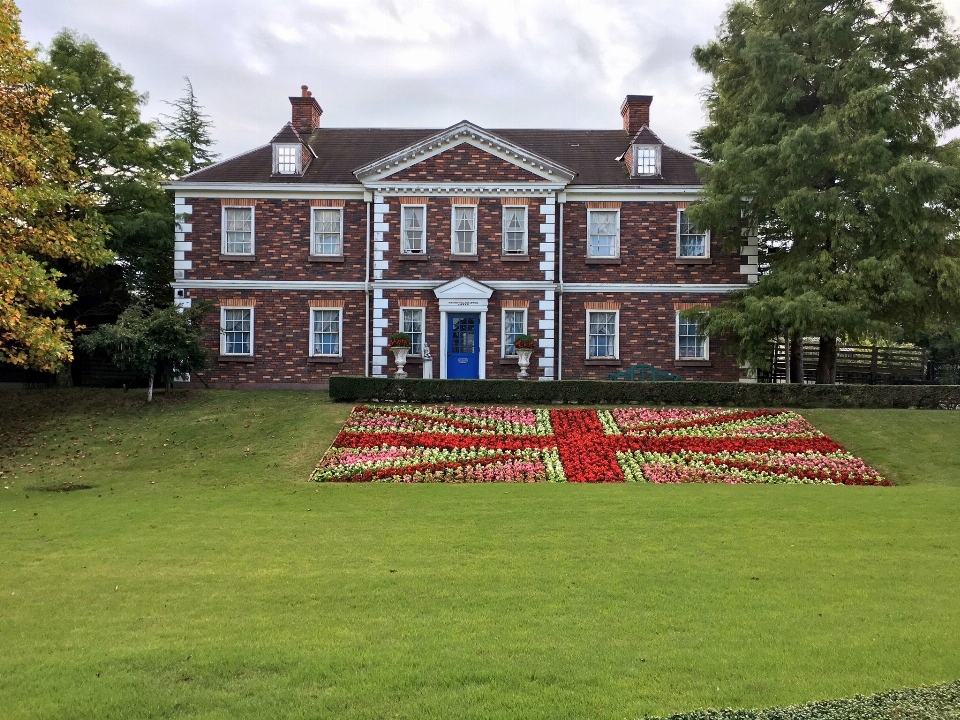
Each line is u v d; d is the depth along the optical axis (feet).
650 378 81.97
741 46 80.59
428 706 17.47
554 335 84.28
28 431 64.23
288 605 24.77
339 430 60.90
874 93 67.46
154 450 57.77
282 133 87.10
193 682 18.93
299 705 17.62
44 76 77.15
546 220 83.87
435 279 84.17
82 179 70.44
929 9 71.05
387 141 96.37
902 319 76.18
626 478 49.11
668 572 28.12
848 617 23.39
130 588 26.73
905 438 58.80
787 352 85.61
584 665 19.72
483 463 51.96
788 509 39.19
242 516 38.50
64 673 19.51
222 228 85.15
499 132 98.37
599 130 98.99
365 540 33.30
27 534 35.06
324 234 85.66
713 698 17.71
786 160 70.74
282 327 85.05
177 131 133.08
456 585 26.71
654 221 85.05
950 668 19.48
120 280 86.48
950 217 72.18
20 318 47.62
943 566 29.01
